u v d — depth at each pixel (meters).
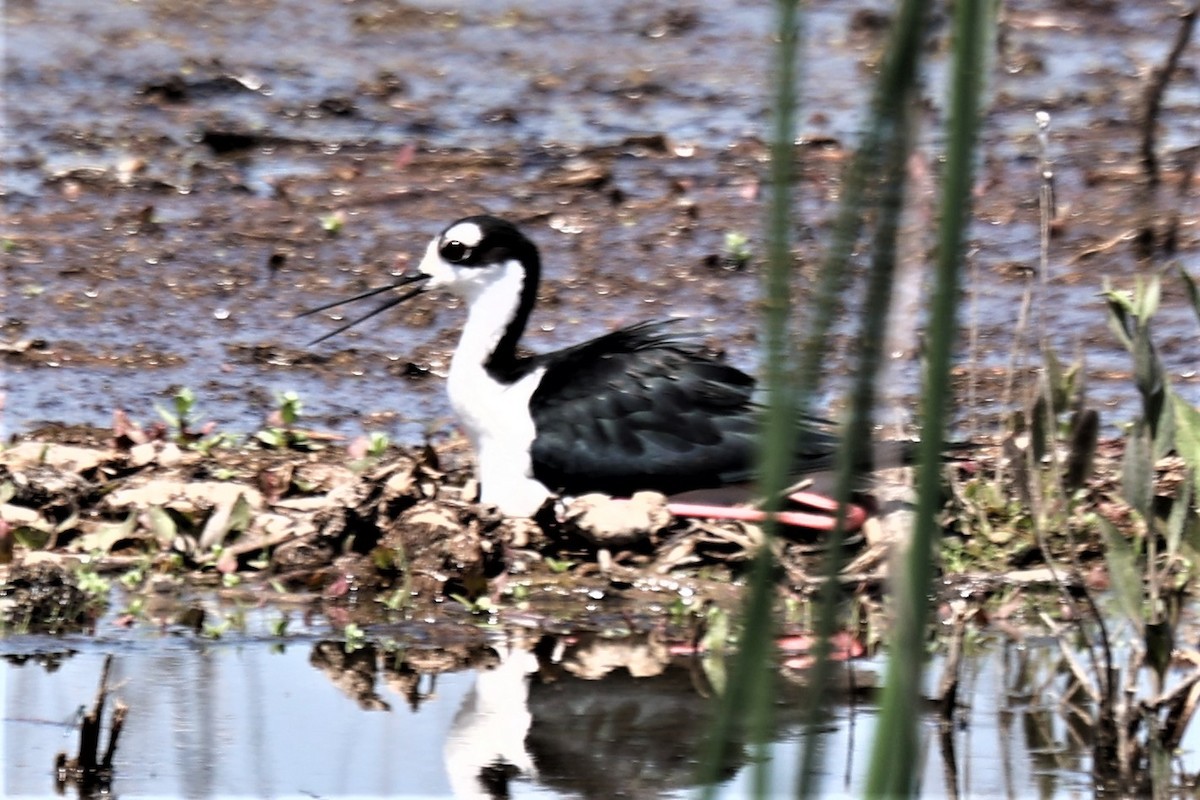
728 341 16.19
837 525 3.15
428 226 19.47
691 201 20.22
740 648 3.12
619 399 12.07
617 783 8.33
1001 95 24.28
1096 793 8.18
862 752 8.67
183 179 20.83
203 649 10.08
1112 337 15.94
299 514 12.02
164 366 15.38
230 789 8.08
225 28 27.91
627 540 11.55
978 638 10.37
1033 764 8.51
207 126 22.97
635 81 25.83
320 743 8.65
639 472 11.93
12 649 9.97
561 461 12.01
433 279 12.88
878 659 10.03
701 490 12.01
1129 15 28.94
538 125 23.50
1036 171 21.06
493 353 12.44
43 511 11.79
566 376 12.26
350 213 19.83
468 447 13.57
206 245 18.66
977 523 11.65
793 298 2.99
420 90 25.08
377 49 27.31
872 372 2.92
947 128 3.00
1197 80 25.42
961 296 3.11
